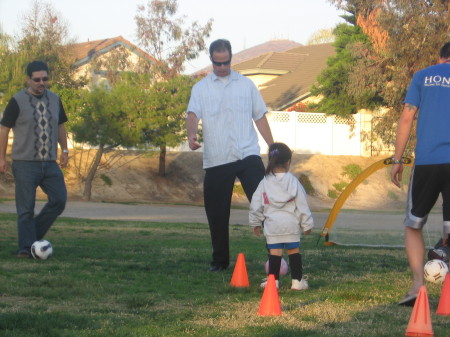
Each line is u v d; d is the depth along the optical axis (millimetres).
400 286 7594
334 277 8352
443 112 6293
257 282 7812
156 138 34000
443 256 9117
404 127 6562
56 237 12586
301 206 7184
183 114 34438
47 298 6555
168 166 40938
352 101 45688
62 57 42906
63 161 9898
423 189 6344
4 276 7637
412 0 37125
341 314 6023
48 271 8117
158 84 33906
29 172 9422
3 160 9477
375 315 6000
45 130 9445
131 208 28188
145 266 8844
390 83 41250
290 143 45938
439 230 13750
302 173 43094
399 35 37469
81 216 23078
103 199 35469
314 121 46469
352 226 15617
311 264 9586
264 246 12336
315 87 48062
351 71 42531
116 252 10273
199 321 5688
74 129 33219
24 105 9328
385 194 19422
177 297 6832
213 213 8688
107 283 7438
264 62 62500
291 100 53156
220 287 7359
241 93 8648
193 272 8516
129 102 32938
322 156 45781
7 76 36000
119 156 40750
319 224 21562
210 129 8641
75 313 5891
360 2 39219
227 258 8773
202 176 40688
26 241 9430
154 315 5898
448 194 6238
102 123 33188
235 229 17047
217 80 8664
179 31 41062
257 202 7293
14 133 9422
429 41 37062
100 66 43062
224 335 5191
